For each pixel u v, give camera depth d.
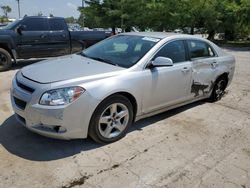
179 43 4.62
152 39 4.40
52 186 2.85
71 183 2.91
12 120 4.39
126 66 3.89
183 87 4.67
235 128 4.55
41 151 3.49
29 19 8.90
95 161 3.33
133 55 4.13
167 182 3.03
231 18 25.55
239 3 25.55
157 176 3.12
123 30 29.31
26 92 3.33
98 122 3.51
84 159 3.36
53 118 3.16
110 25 30.67
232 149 3.84
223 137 4.19
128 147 3.70
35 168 3.13
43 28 9.18
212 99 5.77
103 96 3.42
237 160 3.55
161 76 4.16
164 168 3.28
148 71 3.99
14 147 3.55
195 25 27.28
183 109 5.29
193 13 25.73
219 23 26.22
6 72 8.31
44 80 3.32
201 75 5.02
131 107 3.88
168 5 25.98
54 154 3.43
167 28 27.45
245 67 10.45
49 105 3.15
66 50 9.88
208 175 3.19
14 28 8.64
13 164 3.18
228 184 3.05
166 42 4.37
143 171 3.19
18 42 8.66
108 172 3.13
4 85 6.62
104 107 3.51
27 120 3.33
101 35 10.68
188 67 4.64
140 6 28.20
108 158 3.41
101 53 4.46
